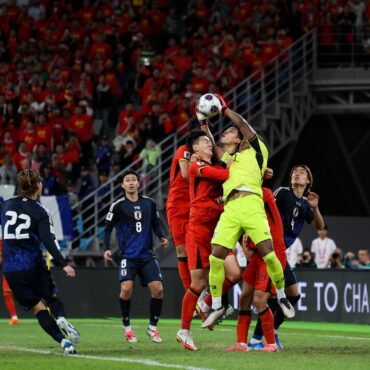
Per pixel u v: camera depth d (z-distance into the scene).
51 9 87.69
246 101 68.44
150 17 81.94
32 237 28.72
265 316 30.88
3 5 87.50
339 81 70.12
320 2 75.12
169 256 62.09
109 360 27.72
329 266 57.00
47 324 29.38
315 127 74.06
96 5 86.12
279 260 31.12
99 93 75.69
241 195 29.95
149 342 35.72
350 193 75.75
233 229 30.00
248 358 28.34
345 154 74.19
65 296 55.94
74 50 82.00
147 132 68.88
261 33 75.38
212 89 69.56
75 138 70.94
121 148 68.94
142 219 36.81
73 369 25.34
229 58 71.94
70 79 78.50
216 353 30.12
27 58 81.69
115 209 36.91
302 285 52.44
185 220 35.53
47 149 71.94
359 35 71.81
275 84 70.75
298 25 73.00
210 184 31.56
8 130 73.44
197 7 80.00
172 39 77.94
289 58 69.56
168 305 55.44
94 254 62.25
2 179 68.38
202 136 31.70
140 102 76.81
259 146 30.30
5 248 28.91
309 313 52.03
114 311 56.41
